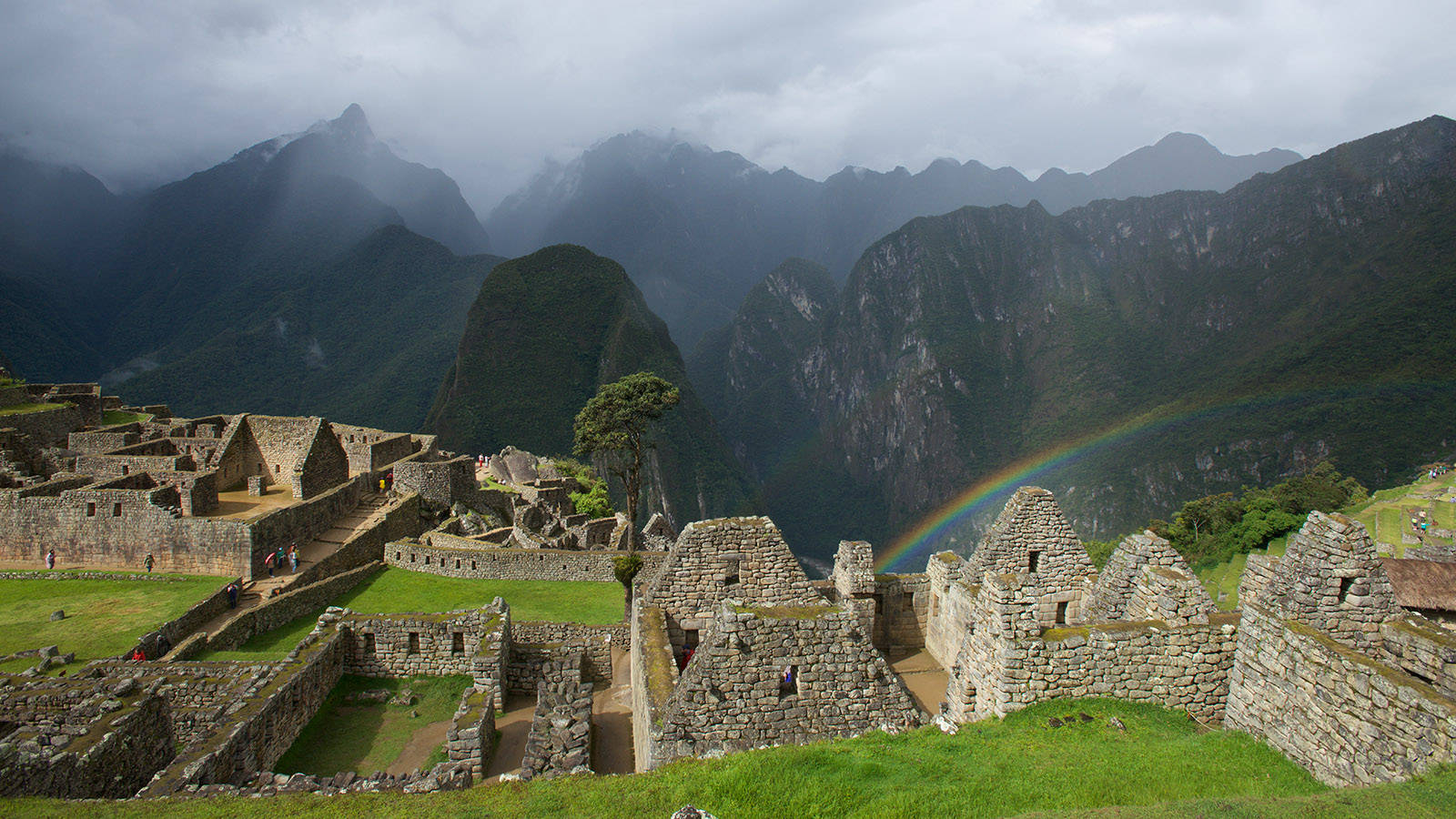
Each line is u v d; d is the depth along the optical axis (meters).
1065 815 6.97
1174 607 9.83
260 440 38.12
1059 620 12.59
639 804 8.10
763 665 9.80
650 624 11.59
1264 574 9.41
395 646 16.86
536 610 24.02
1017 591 9.55
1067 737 8.91
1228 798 7.16
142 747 12.20
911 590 13.60
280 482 37.94
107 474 31.22
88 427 43.88
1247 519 64.69
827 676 9.84
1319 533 9.06
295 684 14.25
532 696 15.48
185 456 35.88
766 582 11.89
